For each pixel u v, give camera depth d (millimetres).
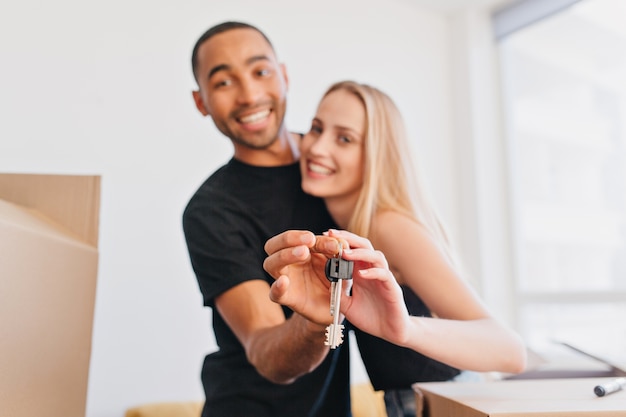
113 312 1164
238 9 1414
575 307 1748
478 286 1748
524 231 1917
